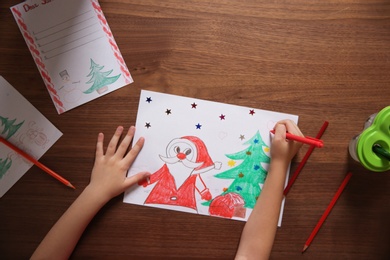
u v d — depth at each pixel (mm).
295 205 790
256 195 786
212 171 788
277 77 788
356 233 793
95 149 788
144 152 786
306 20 786
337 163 791
